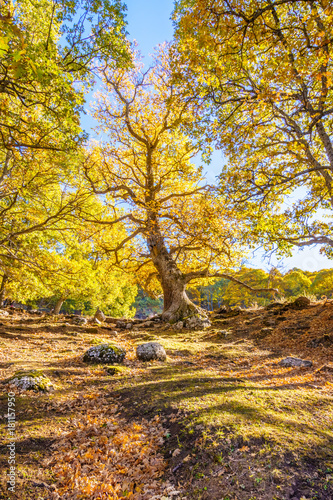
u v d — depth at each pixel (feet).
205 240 54.70
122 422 16.05
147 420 15.75
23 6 27.37
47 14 27.53
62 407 17.54
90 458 12.85
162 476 11.53
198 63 24.82
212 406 15.69
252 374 24.25
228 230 50.65
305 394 17.52
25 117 30.63
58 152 31.30
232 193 32.07
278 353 32.65
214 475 10.68
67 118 22.30
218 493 9.86
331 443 12.00
